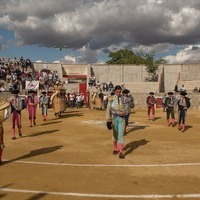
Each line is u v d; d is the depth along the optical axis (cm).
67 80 5131
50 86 4234
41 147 1267
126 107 1101
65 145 1312
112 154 1146
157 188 783
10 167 963
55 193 746
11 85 3788
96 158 1086
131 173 908
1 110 1009
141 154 1149
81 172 916
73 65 5375
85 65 5409
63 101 2516
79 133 1636
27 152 1171
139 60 7481
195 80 4994
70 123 2062
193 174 900
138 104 3631
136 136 1552
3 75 4244
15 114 1480
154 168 961
